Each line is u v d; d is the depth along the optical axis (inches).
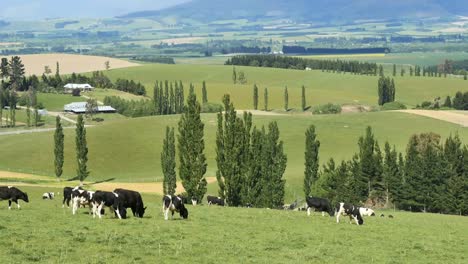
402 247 2082.9
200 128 3777.1
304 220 2517.2
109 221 2171.5
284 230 2241.6
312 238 2130.9
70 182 5925.2
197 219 2386.8
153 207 2800.2
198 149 3772.1
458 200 4608.8
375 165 4859.7
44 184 5457.7
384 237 2239.2
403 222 2696.9
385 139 7500.0
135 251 1765.5
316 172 4852.4
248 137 3941.9
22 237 1835.6
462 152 4847.4
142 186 5497.1
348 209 2527.1
